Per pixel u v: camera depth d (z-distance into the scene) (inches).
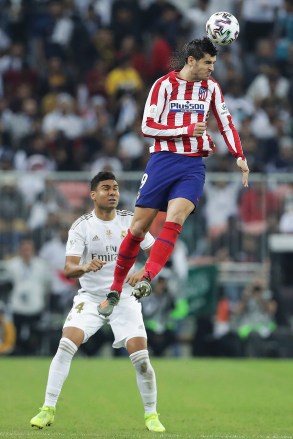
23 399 1494.8
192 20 3361.2
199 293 2436.0
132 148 2891.2
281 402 1502.2
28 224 2524.6
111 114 3058.6
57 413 1369.3
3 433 1111.0
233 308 2474.2
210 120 2822.3
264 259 2544.3
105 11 3464.6
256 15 3373.5
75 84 3191.4
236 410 1416.1
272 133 2994.6
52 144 2893.7
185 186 1139.9
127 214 1254.3
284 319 2443.4
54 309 2452.0
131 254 1163.9
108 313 1147.9
